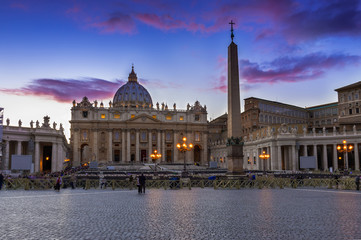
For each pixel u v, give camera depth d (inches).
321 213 624.7
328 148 3341.5
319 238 430.0
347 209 676.7
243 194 1018.1
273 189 1226.0
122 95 6889.8
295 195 978.1
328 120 4776.1
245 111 4463.6
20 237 439.5
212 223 530.3
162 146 5300.2
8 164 2632.9
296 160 2847.0
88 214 623.5
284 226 504.4
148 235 448.8
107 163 4485.7
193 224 522.9
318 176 1562.5
